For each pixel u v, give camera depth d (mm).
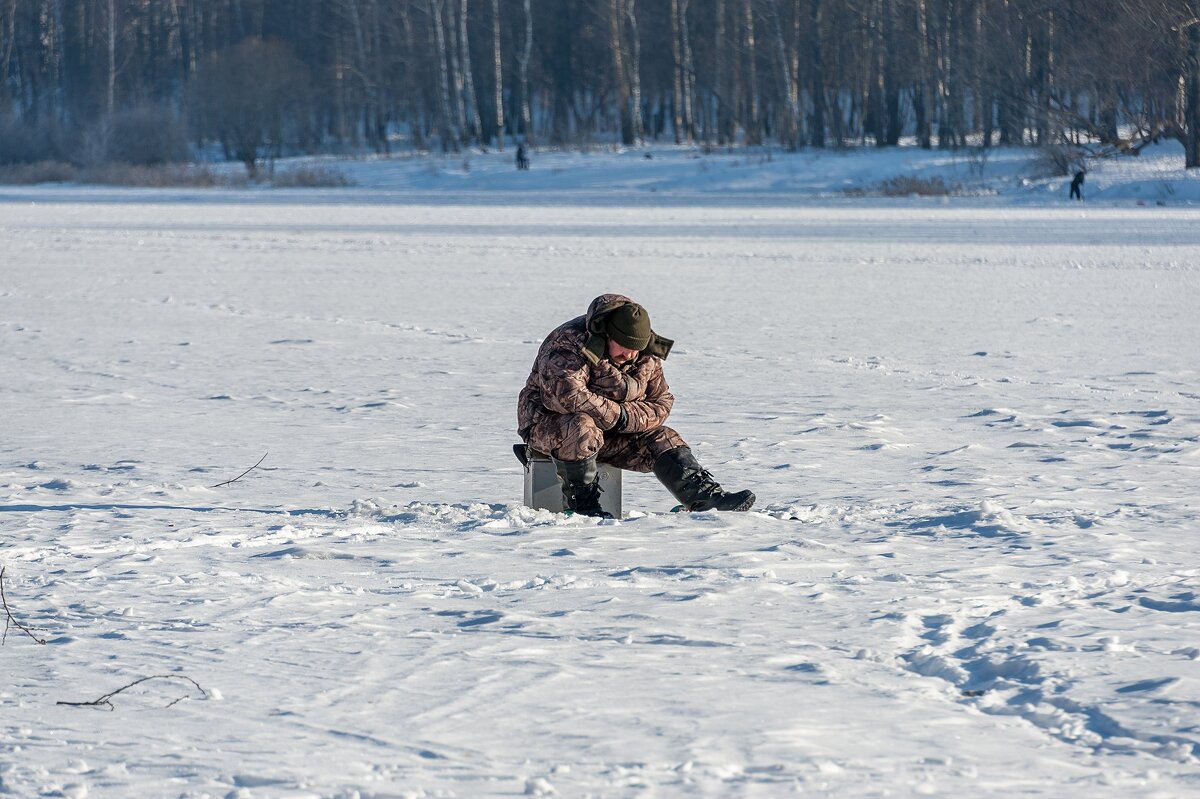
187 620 10094
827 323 37906
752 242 72500
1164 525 13984
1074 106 140250
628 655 9133
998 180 134125
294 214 104438
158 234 81188
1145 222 87188
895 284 50000
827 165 151625
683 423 21922
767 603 10602
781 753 7230
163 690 8336
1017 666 8836
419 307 42531
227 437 20547
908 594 10891
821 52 178000
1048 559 12242
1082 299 44156
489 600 10742
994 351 31766
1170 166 130000
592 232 81250
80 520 14188
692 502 14711
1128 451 19203
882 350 32125
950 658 8945
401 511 14625
